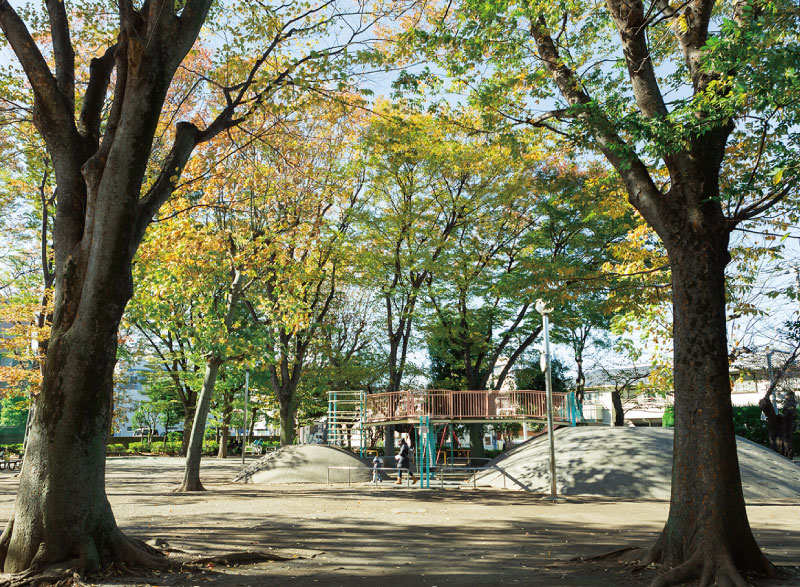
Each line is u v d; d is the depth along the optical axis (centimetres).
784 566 734
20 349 2092
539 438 2280
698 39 835
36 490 700
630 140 844
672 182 799
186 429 4381
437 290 2861
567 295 1216
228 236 1948
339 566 767
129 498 1642
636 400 4594
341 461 2417
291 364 3020
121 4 771
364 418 2611
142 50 756
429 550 887
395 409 2489
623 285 1216
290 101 1139
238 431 5744
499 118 1124
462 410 2378
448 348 3447
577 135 985
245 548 884
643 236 1534
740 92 644
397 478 2298
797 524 1162
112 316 753
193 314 1964
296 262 2083
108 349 752
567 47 1145
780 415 2834
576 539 984
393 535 1030
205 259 1803
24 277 2420
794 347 2878
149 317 1853
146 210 830
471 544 940
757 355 3155
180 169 896
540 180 2628
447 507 1459
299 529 1091
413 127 1227
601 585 646
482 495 1770
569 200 1423
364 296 3750
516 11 991
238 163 1880
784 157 748
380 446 4172
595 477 1798
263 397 4212
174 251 1684
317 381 3359
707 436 708
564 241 2792
